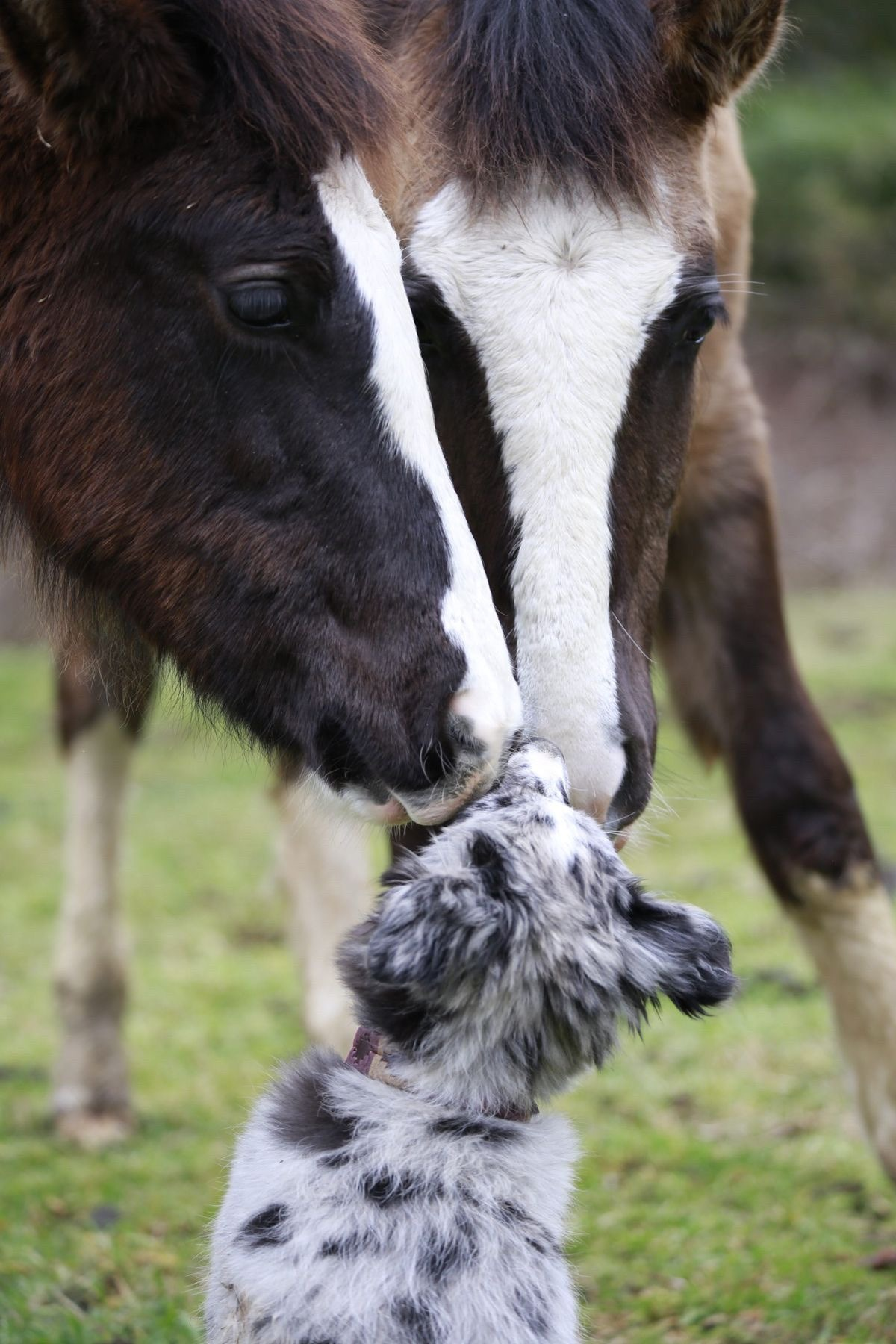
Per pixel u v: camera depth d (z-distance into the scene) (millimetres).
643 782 3641
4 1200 5352
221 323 3490
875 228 20297
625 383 3723
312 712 3492
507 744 3314
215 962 7723
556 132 3729
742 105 4828
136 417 3605
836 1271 4586
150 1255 4832
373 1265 3008
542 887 3025
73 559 3771
